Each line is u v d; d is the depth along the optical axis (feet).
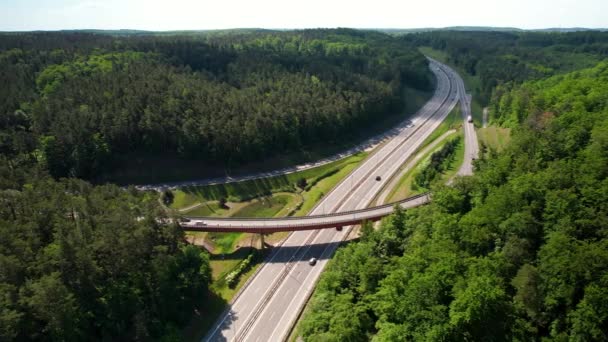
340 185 537.65
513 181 328.70
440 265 254.27
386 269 303.68
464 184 365.40
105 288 293.02
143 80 642.22
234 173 577.43
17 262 267.59
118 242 302.86
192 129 561.43
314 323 283.18
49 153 525.34
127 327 291.79
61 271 275.59
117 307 286.66
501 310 223.51
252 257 405.18
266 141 602.85
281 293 357.61
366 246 342.23
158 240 341.21
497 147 557.74
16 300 254.47
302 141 649.61
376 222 437.17
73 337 261.85
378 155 631.97
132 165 556.92
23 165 508.53
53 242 303.68
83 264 280.31
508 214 293.43
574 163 322.96
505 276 254.06
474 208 322.96
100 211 340.59
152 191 500.33
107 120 547.90
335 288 312.71
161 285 308.60
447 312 232.94
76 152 527.81
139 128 556.51
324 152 651.25
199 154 569.64
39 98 613.11
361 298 301.02
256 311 339.16
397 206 371.35
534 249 272.92
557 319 227.61
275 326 322.96
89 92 609.01
